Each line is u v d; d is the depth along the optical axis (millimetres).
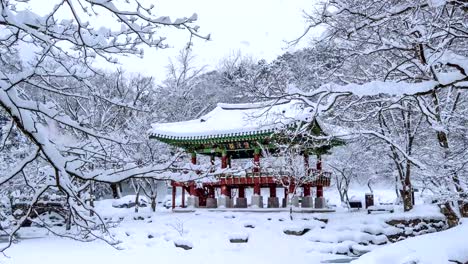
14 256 20781
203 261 21188
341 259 20844
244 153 38094
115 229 27641
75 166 5141
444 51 8688
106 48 5574
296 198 32094
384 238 23859
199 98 59969
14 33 5461
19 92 6328
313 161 38438
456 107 18875
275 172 29984
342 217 27688
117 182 5254
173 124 36625
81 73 6270
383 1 11234
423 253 11633
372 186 48656
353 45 17609
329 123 22703
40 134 4648
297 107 17625
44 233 26953
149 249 23406
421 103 12414
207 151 34812
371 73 19094
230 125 33562
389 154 26797
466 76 8102
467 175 14617
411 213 26266
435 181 14602
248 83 17375
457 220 19203
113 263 20391
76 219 6586
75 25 5434
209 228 27391
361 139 24359
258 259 21375
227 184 33125
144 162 5930
